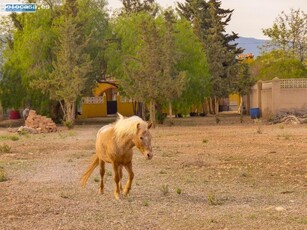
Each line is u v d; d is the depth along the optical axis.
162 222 9.89
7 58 58.19
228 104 84.62
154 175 16.14
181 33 50.44
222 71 52.03
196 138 30.42
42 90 46.31
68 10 49.53
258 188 13.60
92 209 11.15
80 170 17.66
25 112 52.66
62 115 54.56
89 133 37.50
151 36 42.56
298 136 29.95
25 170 17.83
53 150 25.27
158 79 42.31
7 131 41.06
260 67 72.81
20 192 13.33
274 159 19.47
